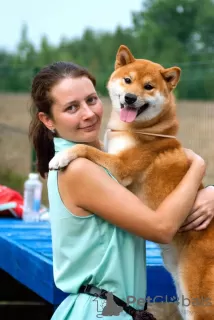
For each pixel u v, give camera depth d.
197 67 6.57
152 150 3.28
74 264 2.65
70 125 2.82
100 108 2.87
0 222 4.98
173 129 3.47
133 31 20.34
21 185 8.34
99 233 2.64
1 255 4.27
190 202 2.75
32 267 3.53
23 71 9.95
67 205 2.67
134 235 2.70
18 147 8.48
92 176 2.63
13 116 9.55
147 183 3.27
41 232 4.44
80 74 2.84
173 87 3.57
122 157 3.22
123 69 3.59
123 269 2.64
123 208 2.60
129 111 3.38
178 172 3.24
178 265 3.26
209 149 6.20
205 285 3.16
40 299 4.99
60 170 2.72
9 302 5.05
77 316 2.59
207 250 3.19
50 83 2.83
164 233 2.64
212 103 6.24
